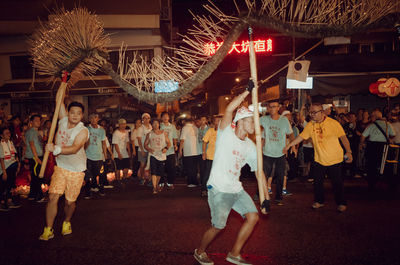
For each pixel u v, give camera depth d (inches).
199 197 324.5
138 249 175.0
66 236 200.5
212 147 316.2
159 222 229.9
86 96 716.0
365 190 344.8
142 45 663.1
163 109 675.4
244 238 148.6
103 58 157.9
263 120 288.5
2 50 676.7
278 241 184.7
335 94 442.0
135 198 326.0
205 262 151.0
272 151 282.2
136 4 647.8
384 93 416.8
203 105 1187.3
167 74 140.9
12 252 172.7
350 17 128.1
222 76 757.3
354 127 474.9
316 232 200.1
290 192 340.5
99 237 197.3
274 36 588.1
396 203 279.0
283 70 458.6
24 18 649.6
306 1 128.5
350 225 214.1
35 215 259.1
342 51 637.3
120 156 415.8
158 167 348.5
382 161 334.0
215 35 136.3
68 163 194.7
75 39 161.0
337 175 252.4
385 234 194.4
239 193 152.1
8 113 689.0
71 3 633.6
